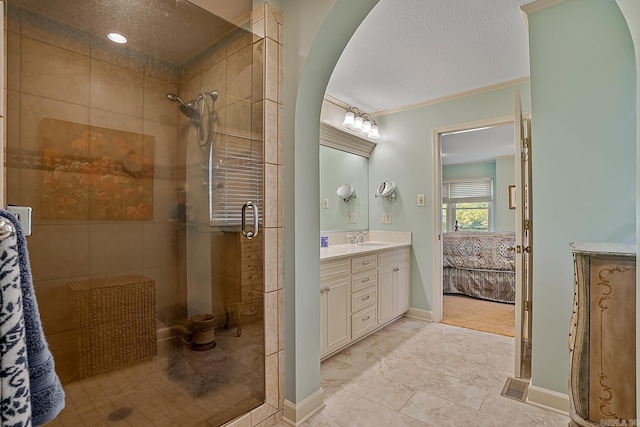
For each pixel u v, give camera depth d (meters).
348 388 2.02
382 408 1.81
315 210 1.80
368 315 2.79
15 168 1.17
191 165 1.65
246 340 1.64
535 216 1.81
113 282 1.45
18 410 0.56
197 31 1.60
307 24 1.61
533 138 1.82
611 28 1.62
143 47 1.52
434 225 3.37
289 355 1.70
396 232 3.63
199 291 1.63
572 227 1.71
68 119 1.32
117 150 1.48
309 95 1.73
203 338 1.59
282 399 1.71
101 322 1.40
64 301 1.32
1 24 1.08
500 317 3.45
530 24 1.83
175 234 1.61
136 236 1.52
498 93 3.02
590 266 1.28
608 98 1.62
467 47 2.37
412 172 3.54
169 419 1.49
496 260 4.10
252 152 1.66
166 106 1.59
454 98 3.27
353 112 3.39
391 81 2.95
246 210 1.66
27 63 1.19
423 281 3.42
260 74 1.66
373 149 3.85
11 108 1.15
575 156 1.70
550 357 1.77
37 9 1.22
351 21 1.58
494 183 7.25
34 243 1.24
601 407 1.25
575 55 1.71
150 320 1.52
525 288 2.46
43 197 1.25
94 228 1.40
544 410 1.77
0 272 0.55
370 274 2.82
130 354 1.46
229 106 1.67
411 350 2.59
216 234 1.67
